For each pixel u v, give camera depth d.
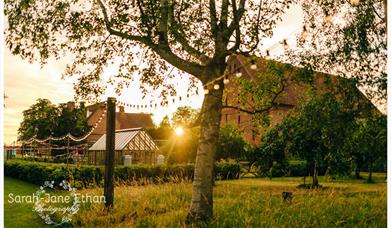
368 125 11.42
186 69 10.60
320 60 10.78
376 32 10.38
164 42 10.67
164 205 12.03
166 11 10.48
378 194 14.99
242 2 10.69
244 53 9.92
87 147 41.28
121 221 10.77
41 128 64.38
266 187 19.77
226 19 10.62
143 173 22.59
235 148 33.28
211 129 10.37
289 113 18.92
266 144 20.95
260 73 11.92
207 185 10.17
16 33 10.52
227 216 10.23
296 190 17.80
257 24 10.20
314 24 10.56
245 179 27.73
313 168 21.14
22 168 23.83
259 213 10.50
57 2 10.42
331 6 10.76
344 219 10.03
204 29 11.26
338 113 11.50
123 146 34.94
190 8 11.05
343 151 13.20
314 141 18.41
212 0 10.75
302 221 9.52
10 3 10.33
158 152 36.28
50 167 20.08
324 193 13.35
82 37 11.05
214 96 10.47
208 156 10.27
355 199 12.87
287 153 20.38
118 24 10.51
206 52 11.64
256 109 12.64
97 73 11.71
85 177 19.48
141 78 12.17
